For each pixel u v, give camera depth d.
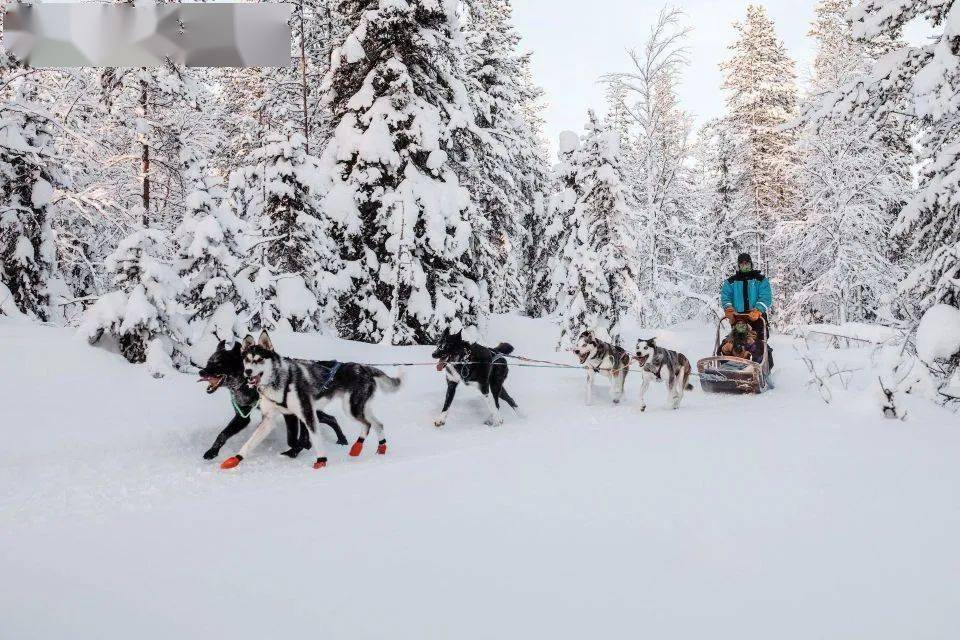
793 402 8.66
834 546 3.45
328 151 14.32
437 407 9.32
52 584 3.18
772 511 4.06
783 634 2.53
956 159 9.80
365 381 6.99
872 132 11.52
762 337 10.20
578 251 16.53
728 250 29.61
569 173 18.47
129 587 3.13
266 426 6.33
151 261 8.05
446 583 3.09
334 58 14.03
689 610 2.75
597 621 2.67
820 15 26.58
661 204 26.03
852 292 20.66
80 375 7.19
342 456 6.94
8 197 9.57
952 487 4.48
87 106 13.98
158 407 7.16
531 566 3.28
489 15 22.58
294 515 4.28
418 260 14.05
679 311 28.64
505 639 2.53
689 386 9.66
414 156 14.55
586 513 4.14
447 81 14.87
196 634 2.62
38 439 5.99
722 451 5.75
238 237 9.66
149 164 15.53
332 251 13.32
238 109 24.58
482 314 15.76
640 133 24.39
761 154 28.52
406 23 14.01
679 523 3.89
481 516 4.14
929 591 2.89
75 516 4.67
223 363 6.50
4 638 2.60
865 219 19.97
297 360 6.50
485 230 16.23
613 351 10.02
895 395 7.27
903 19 10.20
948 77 9.09
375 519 4.14
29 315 9.83
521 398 10.37
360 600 2.92
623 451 5.96
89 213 10.47
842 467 5.05
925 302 9.71
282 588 3.08
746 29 29.77
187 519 4.26
